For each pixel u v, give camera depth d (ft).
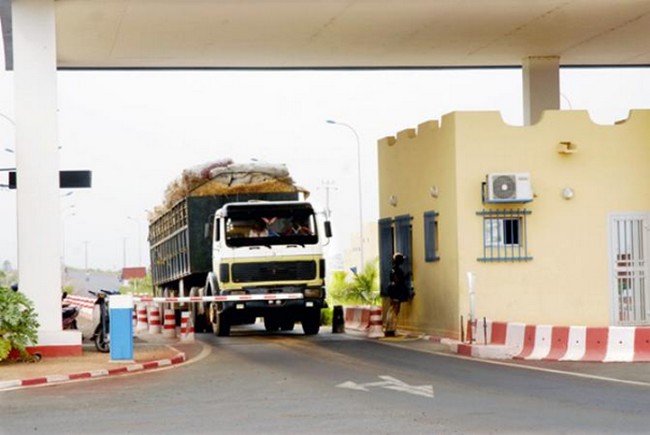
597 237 100.48
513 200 97.35
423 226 107.65
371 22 99.50
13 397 59.88
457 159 98.73
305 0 90.99
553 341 79.00
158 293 155.33
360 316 125.80
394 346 94.84
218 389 60.80
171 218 135.85
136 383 66.03
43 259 83.51
